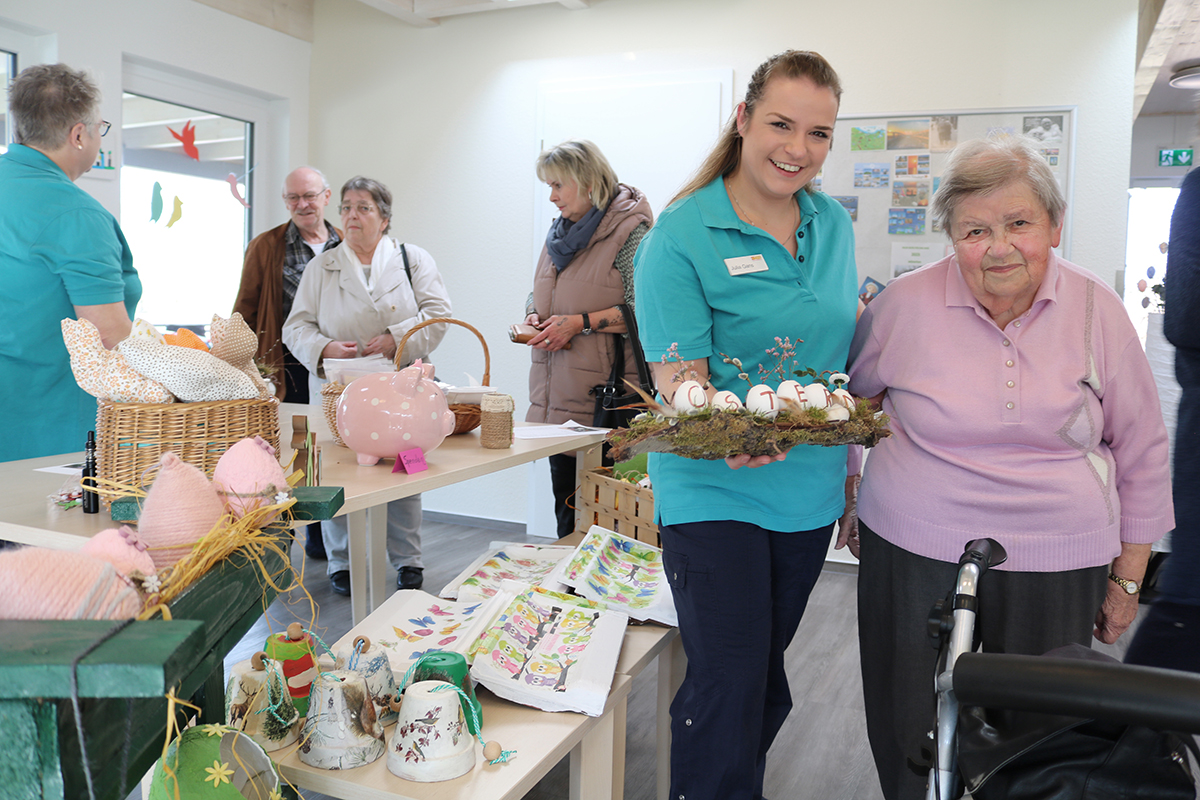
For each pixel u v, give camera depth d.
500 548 2.05
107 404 1.40
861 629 1.69
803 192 1.63
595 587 1.72
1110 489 1.51
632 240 2.95
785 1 3.87
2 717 0.56
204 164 4.30
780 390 1.42
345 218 3.33
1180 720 0.74
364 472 1.77
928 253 3.76
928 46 3.69
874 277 3.83
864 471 1.70
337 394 2.11
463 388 2.30
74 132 2.15
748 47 3.94
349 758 1.11
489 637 1.44
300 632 1.23
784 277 1.53
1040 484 1.47
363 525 2.74
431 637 1.48
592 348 2.98
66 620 0.62
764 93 1.43
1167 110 3.17
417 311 3.45
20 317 2.12
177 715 0.80
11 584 0.63
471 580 1.82
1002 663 0.82
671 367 1.50
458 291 4.55
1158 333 1.79
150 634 0.59
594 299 2.98
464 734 1.13
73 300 2.13
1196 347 1.43
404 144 4.60
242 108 4.48
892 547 1.59
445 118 4.51
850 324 1.61
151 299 4.08
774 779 2.11
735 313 1.51
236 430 1.46
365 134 4.68
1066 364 1.46
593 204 2.97
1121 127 3.48
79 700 0.58
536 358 3.13
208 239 4.36
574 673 1.36
